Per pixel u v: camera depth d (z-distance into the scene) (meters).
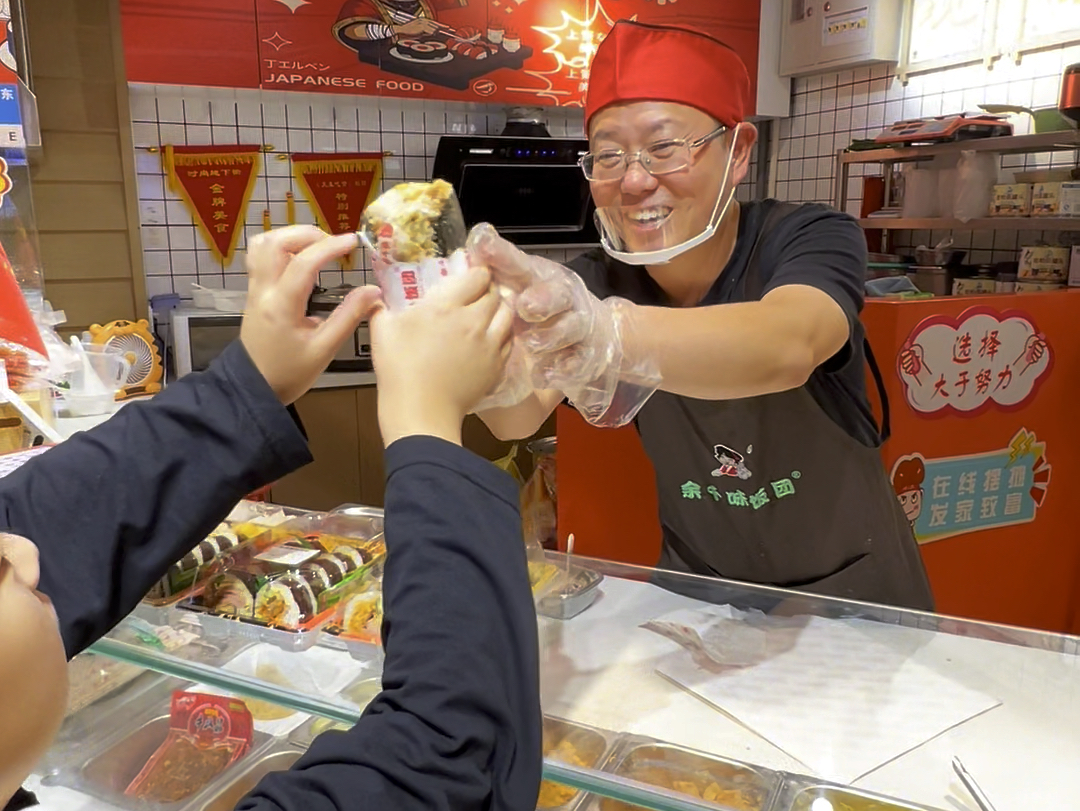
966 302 1.93
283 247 0.68
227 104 3.26
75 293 2.71
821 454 1.27
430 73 3.21
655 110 1.12
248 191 3.34
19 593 0.43
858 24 3.31
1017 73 2.91
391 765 0.45
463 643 0.48
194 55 2.84
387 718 0.47
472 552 0.50
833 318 1.00
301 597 0.99
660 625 1.03
